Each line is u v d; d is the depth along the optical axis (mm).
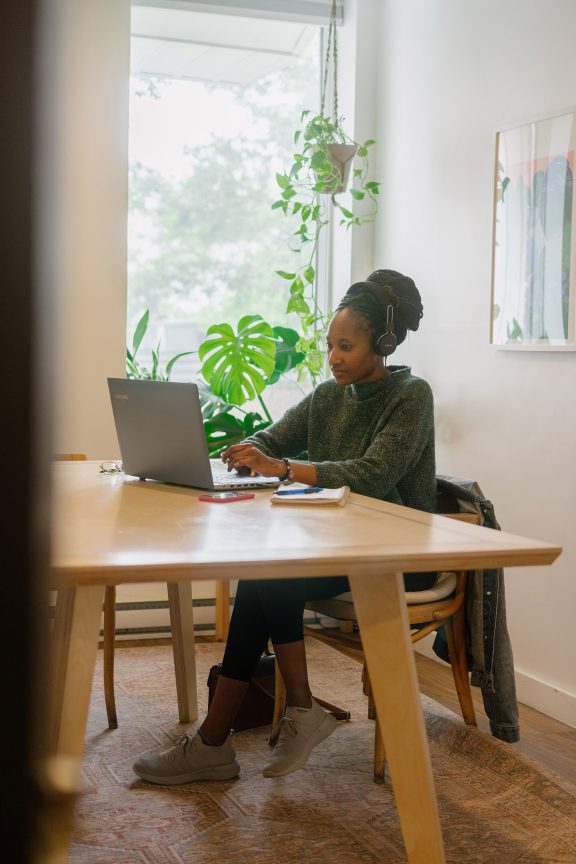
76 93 3412
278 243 4133
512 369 3055
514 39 3035
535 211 2898
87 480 2219
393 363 3869
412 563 1344
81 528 1521
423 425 2334
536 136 2893
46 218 240
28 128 237
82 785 2166
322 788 2176
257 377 3820
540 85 2914
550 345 2826
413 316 2482
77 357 3475
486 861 1827
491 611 2398
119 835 1908
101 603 1510
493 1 3141
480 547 1396
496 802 2127
